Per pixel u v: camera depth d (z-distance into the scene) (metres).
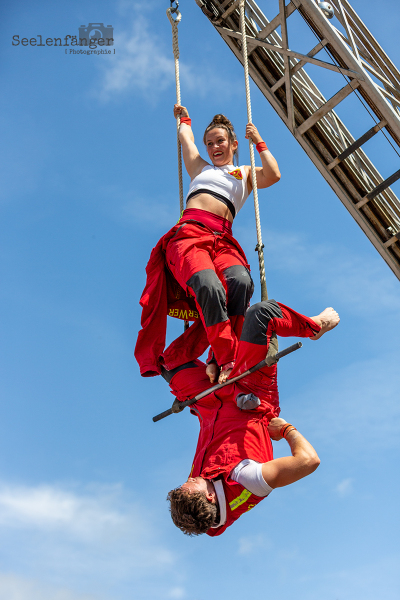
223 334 4.23
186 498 3.50
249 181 5.30
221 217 4.95
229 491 3.64
